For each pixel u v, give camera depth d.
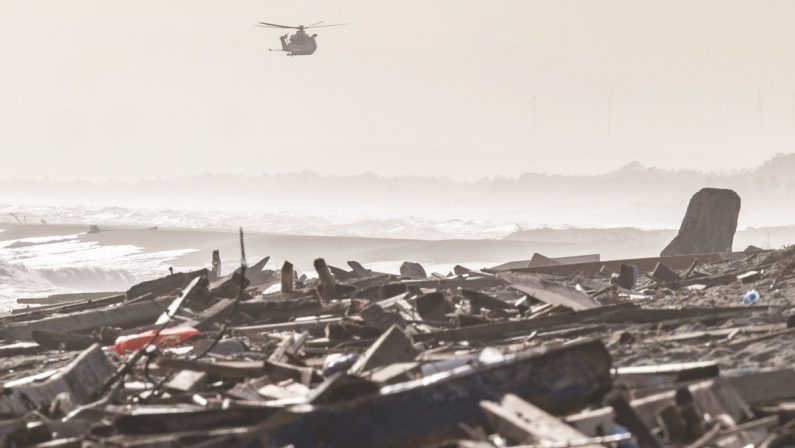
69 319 59.66
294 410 23.33
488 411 23.81
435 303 52.31
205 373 37.06
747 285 64.69
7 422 29.47
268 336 50.75
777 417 25.92
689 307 52.22
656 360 37.31
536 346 41.47
